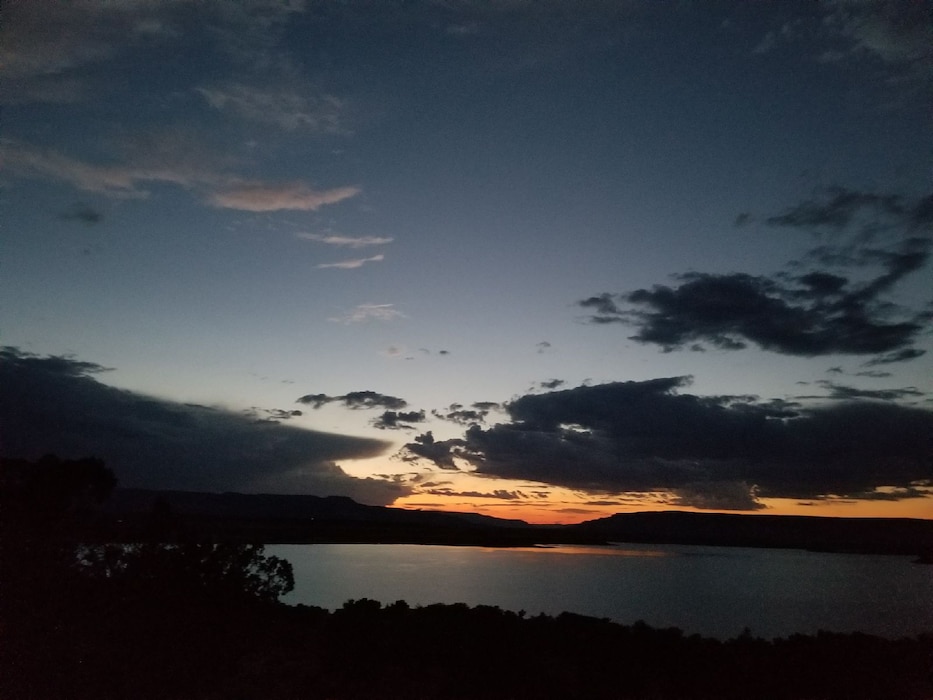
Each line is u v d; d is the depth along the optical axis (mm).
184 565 13852
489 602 31312
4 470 13430
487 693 12383
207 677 12406
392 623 15812
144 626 12195
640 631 17000
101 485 14562
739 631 24531
